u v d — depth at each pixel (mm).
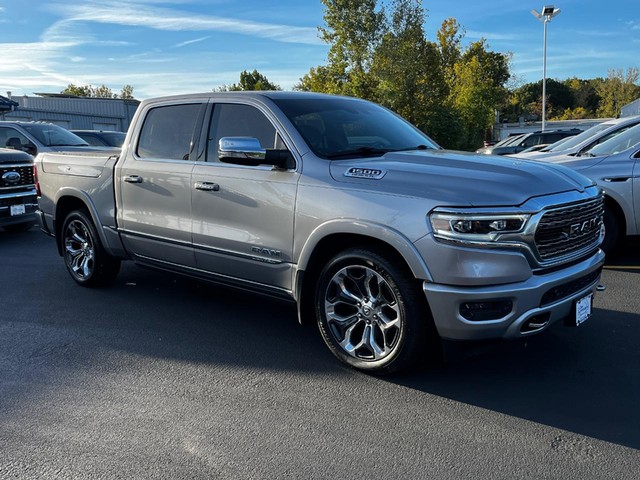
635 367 3838
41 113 33969
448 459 2828
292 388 3639
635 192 6270
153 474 2734
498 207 3201
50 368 4000
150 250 5102
